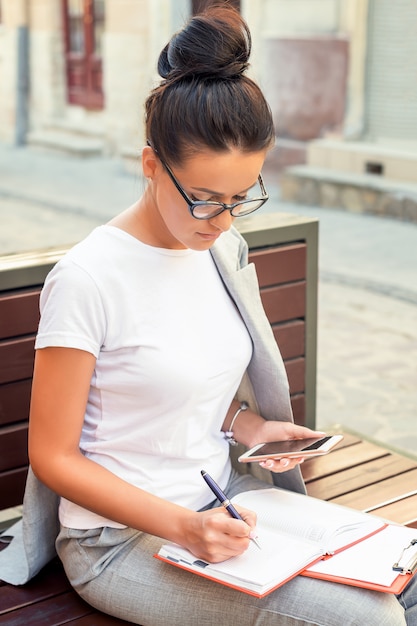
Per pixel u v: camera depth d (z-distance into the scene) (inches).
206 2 74.0
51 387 73.0
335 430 121.1
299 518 79.1
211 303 80.7
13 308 94.7
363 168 358.0
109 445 77.4
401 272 263.3
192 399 76.9
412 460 110.0
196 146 67.8
